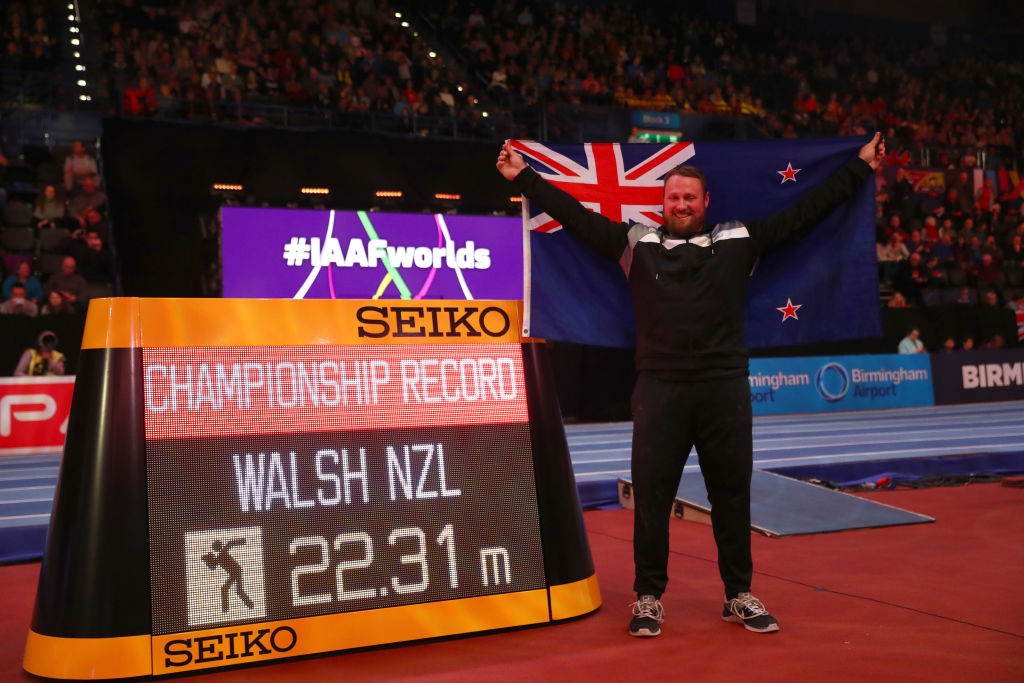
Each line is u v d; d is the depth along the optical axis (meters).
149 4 18.84
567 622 3.45
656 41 25.25
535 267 3.68
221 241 11.91
